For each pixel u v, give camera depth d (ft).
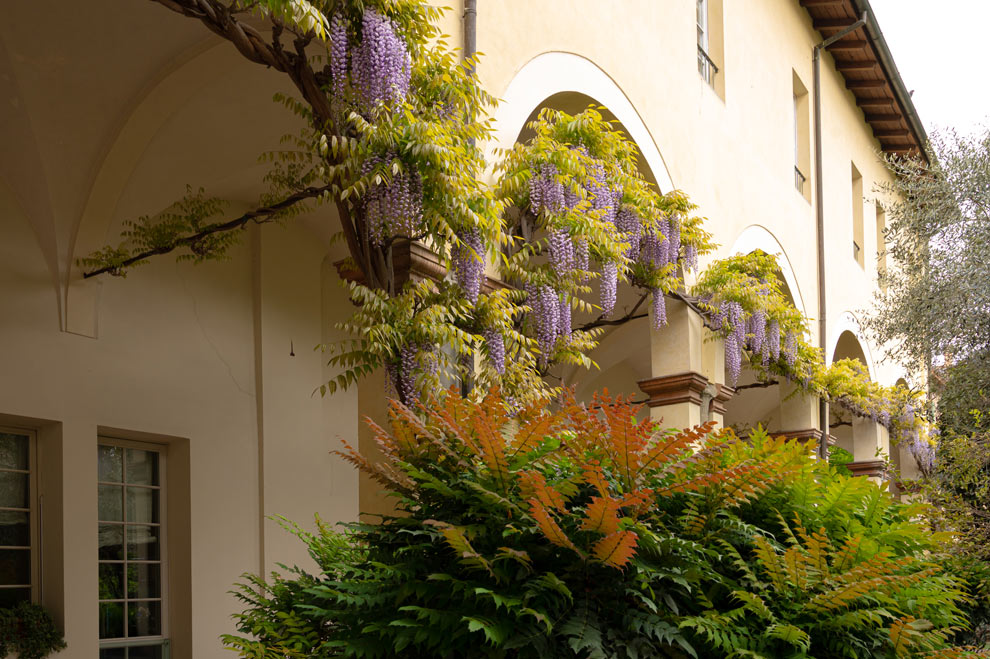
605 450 11.48
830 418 51.08
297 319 27.12
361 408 19.86
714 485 11.91
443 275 18.10
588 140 21.43
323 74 14.79
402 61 14.48
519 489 11.28
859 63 50.90
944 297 34.83
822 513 13.43
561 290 20.21
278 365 26.40
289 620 11.32
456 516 11.19
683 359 28.71
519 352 19.76
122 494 23.17
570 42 24.64
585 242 20.12
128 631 22.86
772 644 11.38
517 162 19.77
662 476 11.75
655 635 10.84
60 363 21.47
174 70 19.74
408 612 10.82
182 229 21.49
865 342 51.34
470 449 11.41
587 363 20.81
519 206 20.35
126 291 23.06
